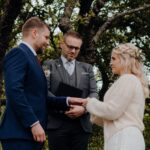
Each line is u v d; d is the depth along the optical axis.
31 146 5.09
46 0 10.36
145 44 15.18
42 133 5.00
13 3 8.52
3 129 5.13
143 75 5.70
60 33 10.45
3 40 8.81
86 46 10.45
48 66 6.69
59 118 6.48
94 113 5.62
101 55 14.26
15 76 5.00
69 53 6.65
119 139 5.44
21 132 5.05
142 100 5.56
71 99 5.86
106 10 13.40
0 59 8.81
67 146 6.52
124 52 5.66
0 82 8.97
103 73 14.77
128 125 5.46
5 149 5.14
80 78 6.69
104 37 13.66
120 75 5.70
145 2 13.68
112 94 5.55
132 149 5.39
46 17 10.38
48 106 5.91
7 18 8.68
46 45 5.38
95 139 13.38
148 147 15.19
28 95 5.12
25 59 5.11
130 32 14.94
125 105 5.48
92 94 6.69
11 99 4.96
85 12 10.96
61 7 10.43
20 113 4.96
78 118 6.48
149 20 14.22
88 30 10.73
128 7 13.73
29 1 10.27
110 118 5.51
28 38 5.32
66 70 6.68
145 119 16.00
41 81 5.21
